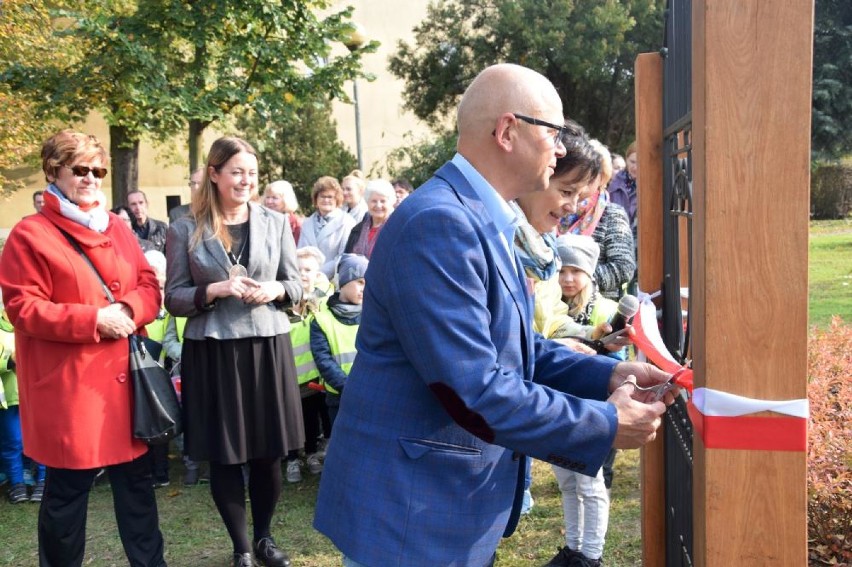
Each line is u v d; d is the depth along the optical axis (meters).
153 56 10.10
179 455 5.20
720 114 1.50
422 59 23.52
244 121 19.88
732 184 1.51
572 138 2.35
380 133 27.41
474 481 1.77
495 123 1.75
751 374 1.54
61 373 2.92
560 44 20.89
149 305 3.11
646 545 2.48
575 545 3.10
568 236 3.31
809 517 2.99
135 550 3.13
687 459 2.05
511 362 1.76
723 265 1.53
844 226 17.36
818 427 3.15
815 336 4.23
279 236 3.42
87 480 3.02
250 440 3.27
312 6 11.08
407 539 1.72
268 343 3.30
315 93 10.88
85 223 2.98
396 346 1.76
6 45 12.98
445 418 1.75
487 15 22.91
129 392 3.04
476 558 1.78
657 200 2.40
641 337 2.02
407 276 1.65
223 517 3.34
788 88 1.48
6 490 4.62
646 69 2.38
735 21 1.48
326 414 4.78
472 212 1.72
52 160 2.97
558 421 1.64
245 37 10.33
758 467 1.55
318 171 23.27
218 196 3.31
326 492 1.85
